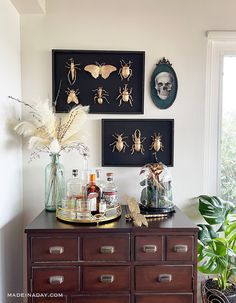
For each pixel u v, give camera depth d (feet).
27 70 5.83
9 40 5.21
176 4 5.94
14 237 5.46
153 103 5.99
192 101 6.02
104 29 5.88
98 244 4.33
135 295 4.38
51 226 4.41
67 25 5.84
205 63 6.01
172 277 4.38
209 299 5.30
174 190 6.09
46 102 5.25
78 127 5.43
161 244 4.38
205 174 6.20
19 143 5.74
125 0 5.88
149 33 5.93
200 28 5.98
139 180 6.04
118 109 5.96
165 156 6.05
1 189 4.83
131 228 4.35
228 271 5.29
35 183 5.94
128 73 5.85
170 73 5.97
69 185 5.57
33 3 5.35
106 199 5.04
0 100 4.80
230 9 6.00
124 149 6.01
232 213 5.69
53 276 4.29
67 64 5.86
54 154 5.44
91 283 4.33
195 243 4.41
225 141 6.39
